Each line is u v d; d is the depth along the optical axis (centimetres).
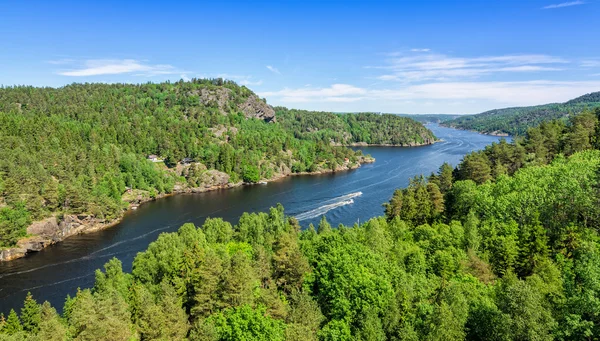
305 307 5181
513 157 12888
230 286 5741
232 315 5131
